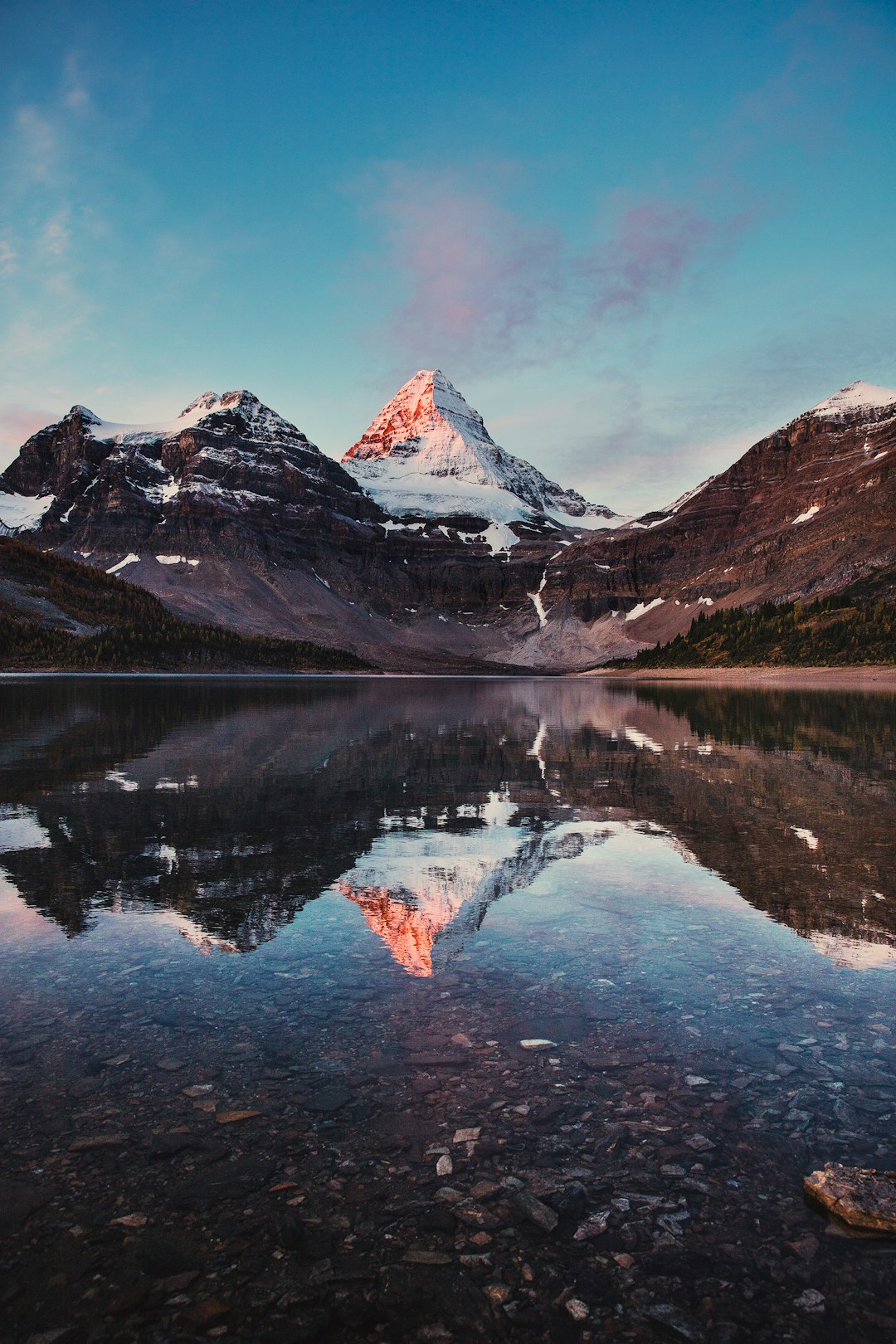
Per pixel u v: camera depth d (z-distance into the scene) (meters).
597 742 27.20
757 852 10.91
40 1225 3.75
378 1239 3.68
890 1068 5.09
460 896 8.88
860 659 135.38
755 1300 3.31
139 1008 5.99
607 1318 3.21
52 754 22.70
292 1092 4.84
